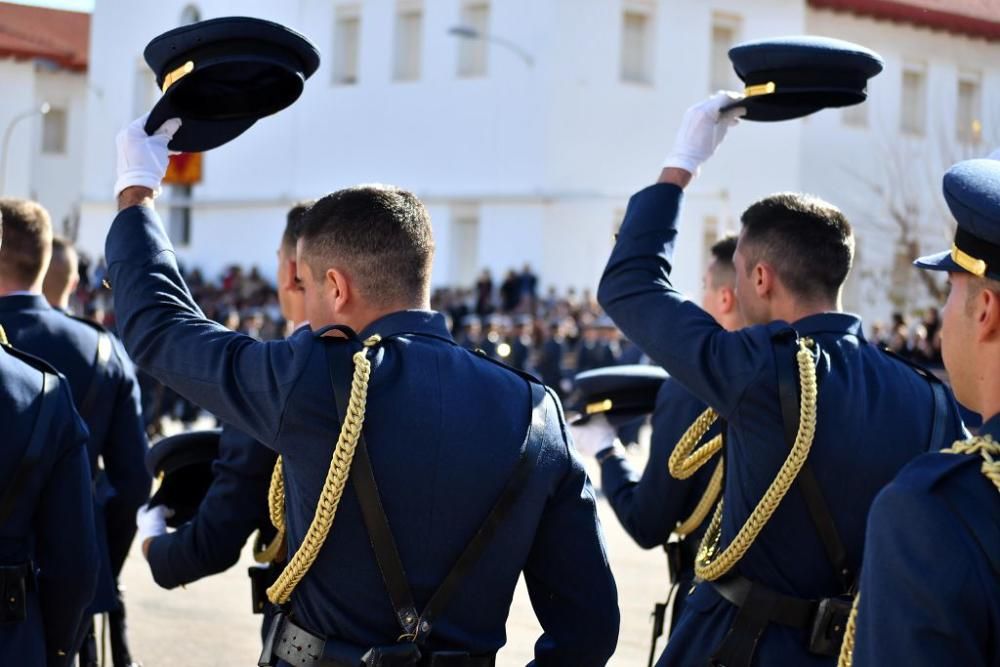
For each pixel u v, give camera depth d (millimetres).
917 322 24500
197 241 35750
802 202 3211
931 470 2006
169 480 3674
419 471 2531
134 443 4414
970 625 1910
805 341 2996
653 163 30781
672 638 3182
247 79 2746
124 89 34719
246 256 34750
